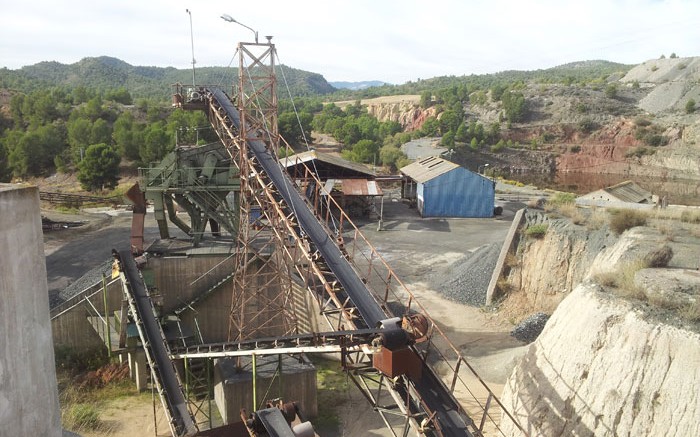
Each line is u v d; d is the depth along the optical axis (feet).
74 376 92.43
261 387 76.89
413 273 140.67
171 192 119.34
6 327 12.67
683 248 81.20
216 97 112.37
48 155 319.27
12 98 408.26
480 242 170.19
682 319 51.88
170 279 107.04
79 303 96.53
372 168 384.27
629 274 65.77
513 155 512.63
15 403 13.23
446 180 209.77
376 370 53.47
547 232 116.26
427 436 46.83
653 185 428.15
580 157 513.45
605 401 52.49
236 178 119.96
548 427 57.72
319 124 572.92
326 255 71.61
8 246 12.53
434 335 103.81
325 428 76.84
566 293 107.04
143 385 87.92
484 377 87.40
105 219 189.57
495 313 113.91
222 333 107.76
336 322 68.95
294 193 84.12
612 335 55.67
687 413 45.42
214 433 22.47
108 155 263.49
